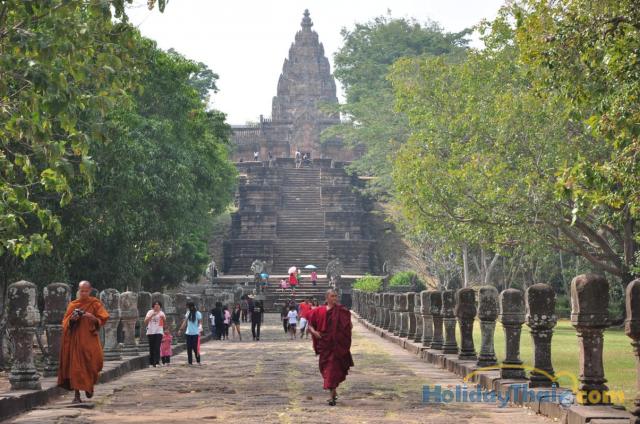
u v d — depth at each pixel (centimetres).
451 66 3784
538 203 3084
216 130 4712
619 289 4525
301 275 7644
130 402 1295
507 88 3378
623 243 3438
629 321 861
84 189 2166
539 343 1215
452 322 2023
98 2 1188
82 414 1147
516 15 1553
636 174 1416
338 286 6738
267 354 2588
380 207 9062
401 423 1033
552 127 2995
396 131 7044
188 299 3259
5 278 2116
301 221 8875
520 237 3356
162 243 3438
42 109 1221
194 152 3956
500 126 3055
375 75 9006
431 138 3581
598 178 1429
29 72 1127
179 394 1407
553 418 1062
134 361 1997
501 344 2619
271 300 6612
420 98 3756
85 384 1250
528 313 1221
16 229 1474
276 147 11512
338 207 9038
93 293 1992
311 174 9594
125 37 1261
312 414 1118
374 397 1330
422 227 3616
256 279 6612
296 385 1541
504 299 1381
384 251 8694
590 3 1474
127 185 2425
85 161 1223
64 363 1259
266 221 8700
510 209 3259
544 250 3569
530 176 2984
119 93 1307
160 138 3309
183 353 2720
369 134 7175
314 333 1258
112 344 1923
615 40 1414
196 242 4784
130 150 2431
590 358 1016
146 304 2314
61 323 1481
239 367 2042
